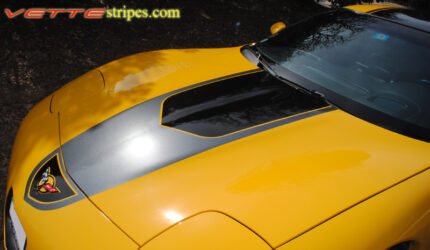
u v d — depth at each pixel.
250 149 1.86
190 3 7.61
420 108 2.40
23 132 2.24
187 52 3.04
